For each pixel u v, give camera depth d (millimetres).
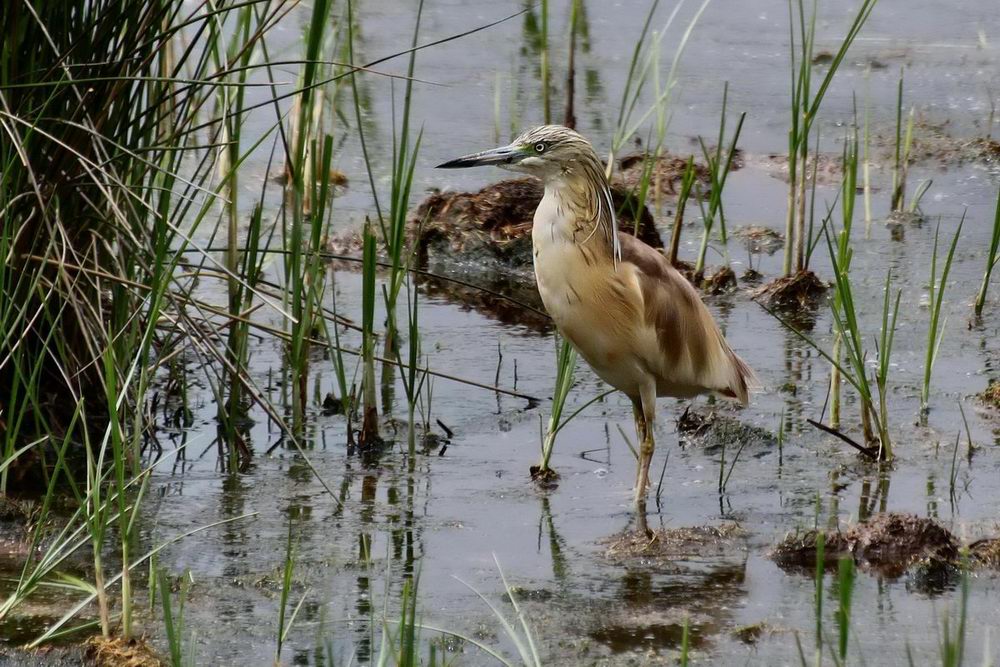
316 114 17969
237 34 12430
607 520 10273
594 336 10836
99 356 10438
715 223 17219
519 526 10156
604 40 24859
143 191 11117
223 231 16094
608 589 9102
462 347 13906
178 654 7398
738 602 8883
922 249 16344
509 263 16172
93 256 11039
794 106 14836
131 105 10719
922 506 10359
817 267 15906
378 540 9867
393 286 12172
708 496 10688
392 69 22828
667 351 10859
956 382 12805
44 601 8781
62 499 10320
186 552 9570
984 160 19250
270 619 8609
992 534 9797
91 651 7914
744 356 13500
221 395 11094
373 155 19203
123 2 10688
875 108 21359
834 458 11352
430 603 8875
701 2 27047
